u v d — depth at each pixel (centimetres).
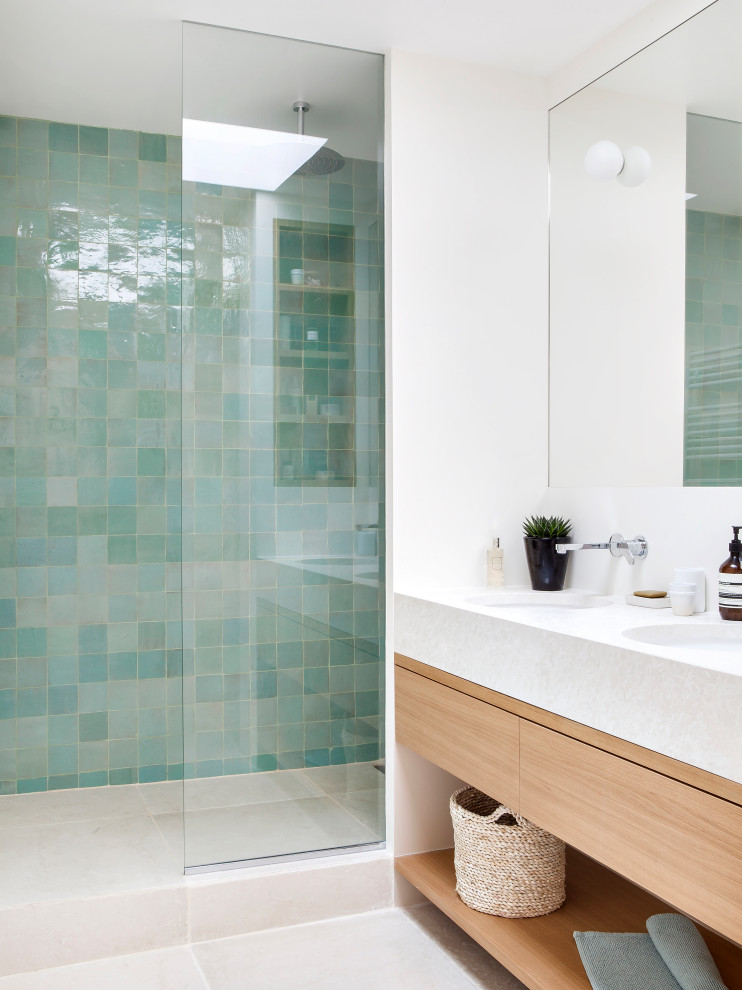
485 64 299
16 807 337
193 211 274
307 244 286
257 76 280
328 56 287
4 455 351
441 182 293
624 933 222
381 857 286
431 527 292
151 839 303
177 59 297
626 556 272
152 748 369
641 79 266
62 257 357
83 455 360
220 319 277
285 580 283
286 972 245
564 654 196
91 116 350
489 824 246
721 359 238
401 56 288
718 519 238
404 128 288
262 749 280
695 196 247
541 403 309
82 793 355
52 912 250
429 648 262
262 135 281
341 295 290
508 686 218
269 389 282
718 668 154
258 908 270
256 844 278
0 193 350
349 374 291
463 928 245
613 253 279
